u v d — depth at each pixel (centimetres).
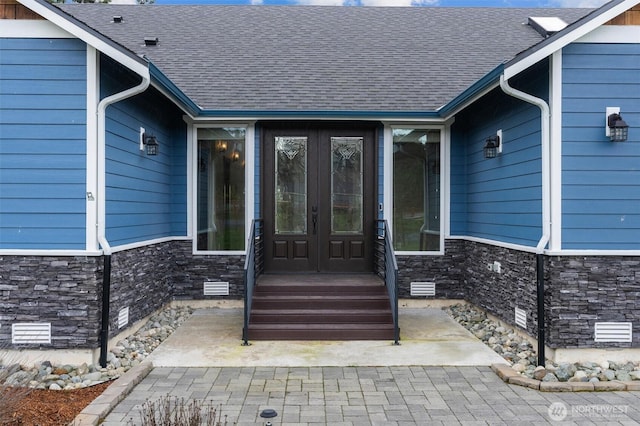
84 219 483
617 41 486
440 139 762
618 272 486
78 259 479
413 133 763
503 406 392
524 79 541
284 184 755
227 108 724
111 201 517
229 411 381
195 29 1021
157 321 646
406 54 923
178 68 842
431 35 1015
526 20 1097
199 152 755
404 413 379
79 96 481
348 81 816
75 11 1116
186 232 748
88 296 479
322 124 747
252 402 399
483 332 600
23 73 481
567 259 486
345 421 365
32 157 481
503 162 605
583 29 468
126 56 473
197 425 302
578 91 487
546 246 496
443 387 433
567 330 484
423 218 765
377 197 748
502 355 520
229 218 754
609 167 487
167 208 729
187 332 609
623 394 418
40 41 481
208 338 583
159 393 417
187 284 748
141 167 610
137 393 417
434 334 602
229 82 801
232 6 1171
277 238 752
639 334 486
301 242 752
